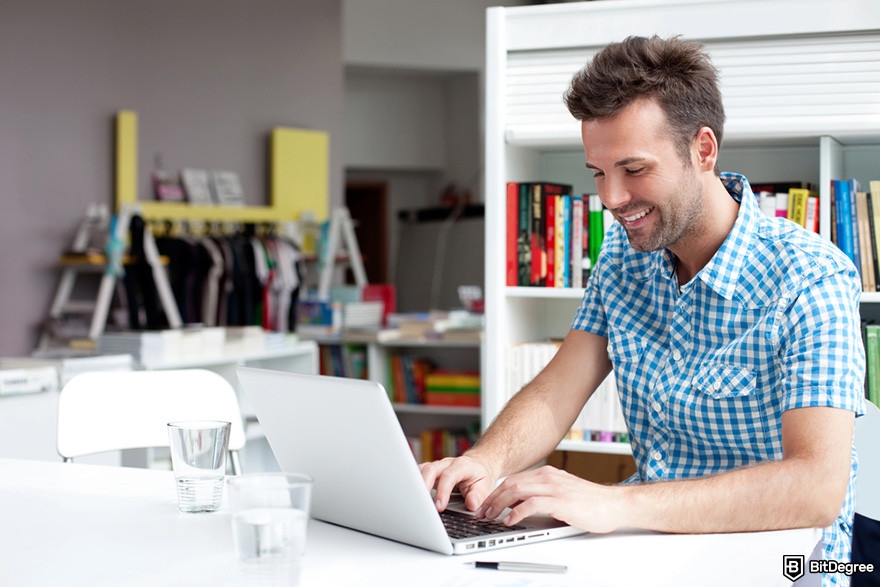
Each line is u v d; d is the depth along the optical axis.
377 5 9.87
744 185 1.61
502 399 2.62
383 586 1.06
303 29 7.20
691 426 1.62
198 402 2.13
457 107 10.80
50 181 5.66
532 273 2.62
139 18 6.16
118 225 5.40
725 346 1.58
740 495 1.29
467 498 1.38
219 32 6.65
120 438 2.09
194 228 6.21
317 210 7.09
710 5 2.41
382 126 10.84
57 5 5.70
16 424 3.00
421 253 11.15
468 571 1.12
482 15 10.16
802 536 1.26
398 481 1.18
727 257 1.55
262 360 4.76
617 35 2.51
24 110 5.54
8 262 5.46
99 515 1.38
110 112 5.98
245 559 1.02
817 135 2.37
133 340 3.94
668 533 1.29
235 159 6.77
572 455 2.79
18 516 1.37
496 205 2.61
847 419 1.38
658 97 1.45
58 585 1.06
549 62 2.60
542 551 1.20
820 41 2.37
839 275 1.48
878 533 1.70
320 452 1.30
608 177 1.49
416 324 5.51
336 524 1.35
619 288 1.76
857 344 1.44
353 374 5.66
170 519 1.35
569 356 1.80
